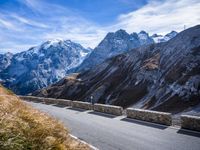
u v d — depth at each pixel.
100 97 107.81
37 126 9.37
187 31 98.12
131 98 87.44
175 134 15.00
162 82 77.50
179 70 75.00
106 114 25.14
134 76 100.94
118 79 113.50
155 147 12.41
